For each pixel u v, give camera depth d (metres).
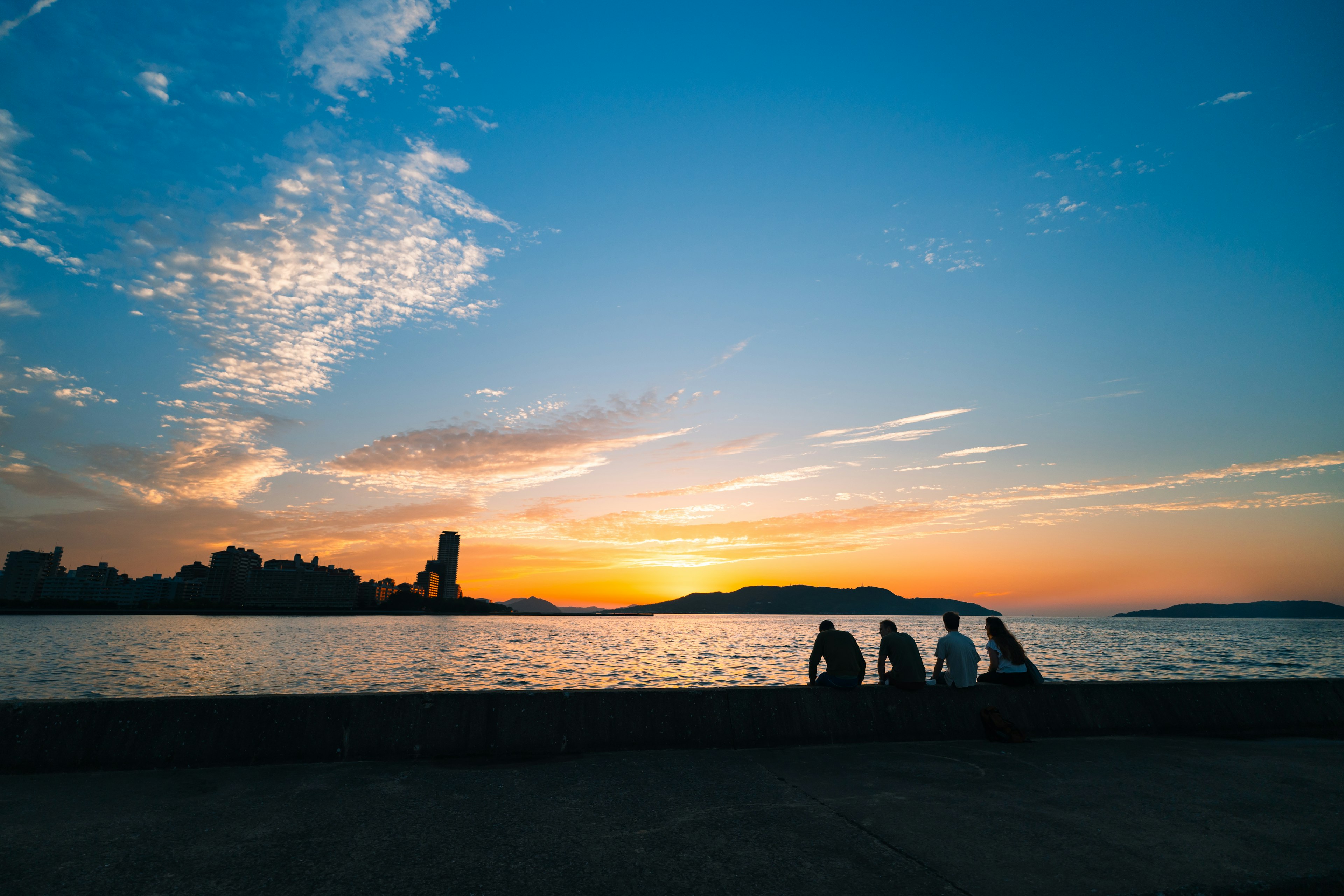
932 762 6.60
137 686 31.88
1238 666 45.00
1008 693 8.11
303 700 6.59
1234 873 3.95
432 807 5.01
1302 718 8.49
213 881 3.63
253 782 5.65
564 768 6.24
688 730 7.12
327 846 4.20
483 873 3.80
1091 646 79.12
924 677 7.93
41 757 5.79
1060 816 4.97
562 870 3.86
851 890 3.64
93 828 4.46
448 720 6.72
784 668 41.41
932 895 3.60
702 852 4.17
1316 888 3.86
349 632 136.25
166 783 5.58
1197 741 7.75
